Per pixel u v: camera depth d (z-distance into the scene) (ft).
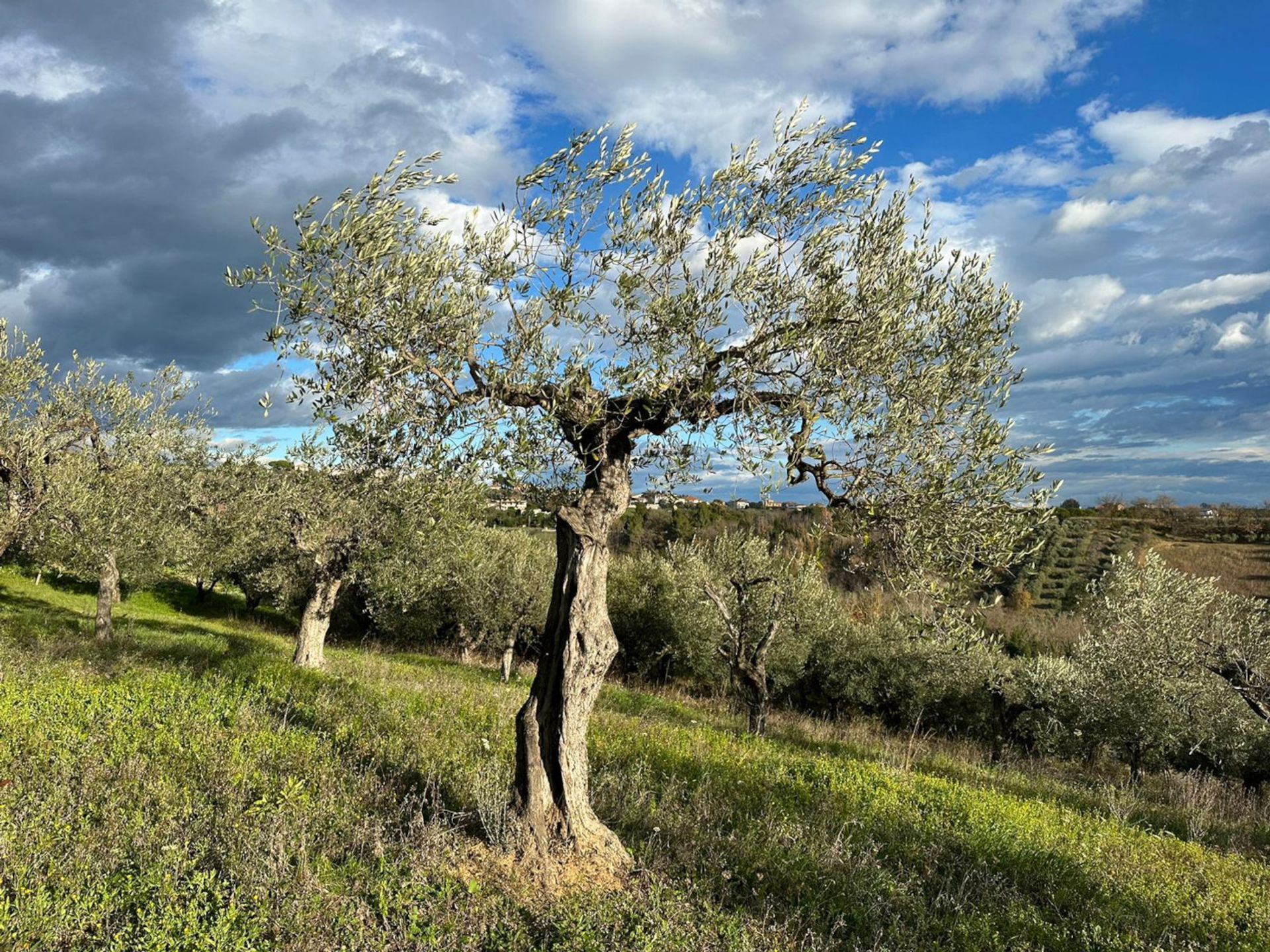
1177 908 24.67
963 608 22.61
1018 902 23.09
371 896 18.04
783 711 86.43
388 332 19.07
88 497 52.80
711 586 64.49
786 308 20.35
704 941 17.56
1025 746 77.51
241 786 23.54
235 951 14.96
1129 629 60.64
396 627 106.42
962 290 22.11
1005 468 20.67
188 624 97.25
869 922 20.35
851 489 20.95
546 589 87.40
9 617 69.87
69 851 18.31
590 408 20.71
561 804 21.62
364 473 24.18
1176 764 69.97
